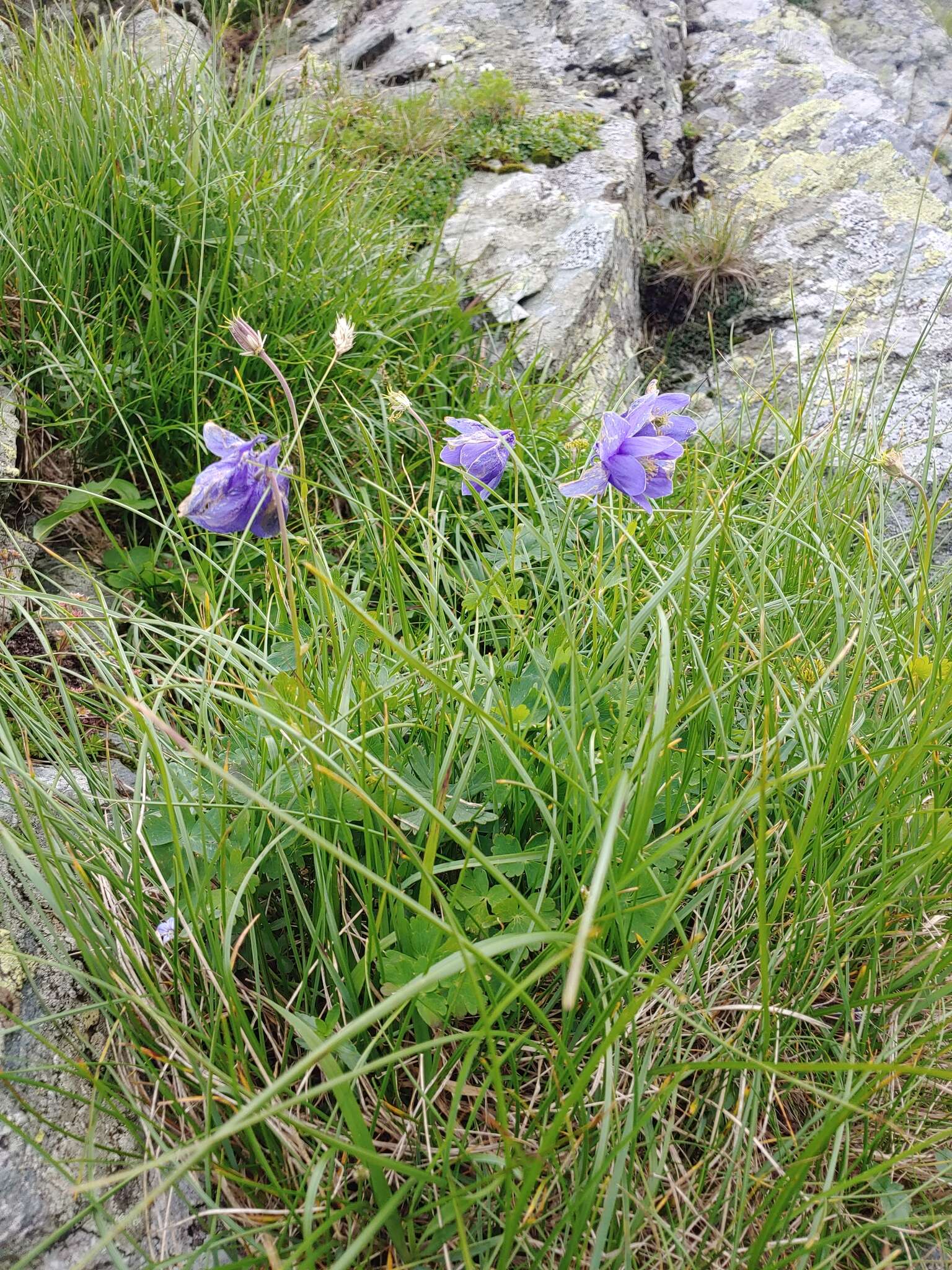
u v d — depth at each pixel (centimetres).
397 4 150
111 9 113
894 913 44
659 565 55
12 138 74
